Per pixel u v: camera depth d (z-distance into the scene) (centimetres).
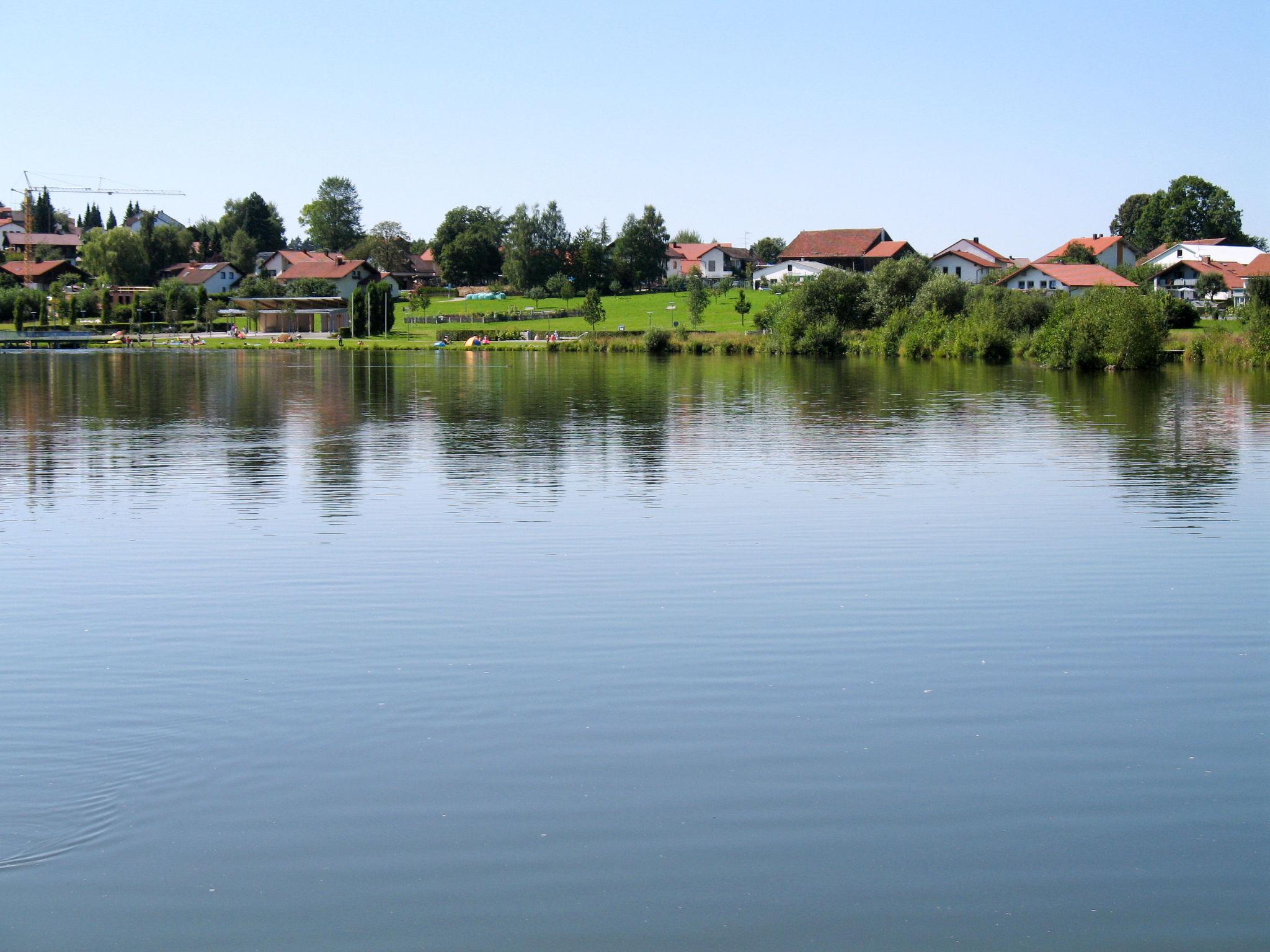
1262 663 1461
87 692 1338
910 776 1120
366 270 17562
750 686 1366
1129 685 1376
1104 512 2456
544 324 13562
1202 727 1247
